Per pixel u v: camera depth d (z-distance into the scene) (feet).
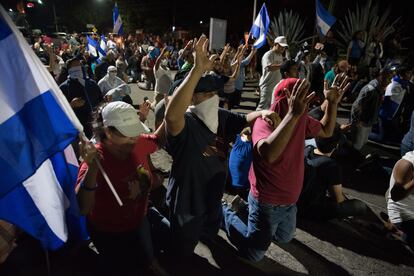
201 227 9.04
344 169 17.56
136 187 8.09
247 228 9.75
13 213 6.39
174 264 10.05
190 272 9.82
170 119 7.16
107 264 8.91
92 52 40.88
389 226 12.17
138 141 8.31
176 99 6.91
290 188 8.48
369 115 17.83
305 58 31.73
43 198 6.64
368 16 45.42
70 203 7.24
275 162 8.04
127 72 49.96
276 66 20.44
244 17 110.01
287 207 8.87
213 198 8.55
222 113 8.75
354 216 12.57
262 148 7.35
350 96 34.47
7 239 7.94
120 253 8.77
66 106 6.10
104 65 30.83
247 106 32.35
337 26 58.29
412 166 9.80
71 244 9.66
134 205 8.21
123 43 75.92
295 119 6.79
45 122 5.95
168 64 63.10
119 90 16.20
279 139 6.96
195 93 7.73
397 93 20.94
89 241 10.37
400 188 9.96
